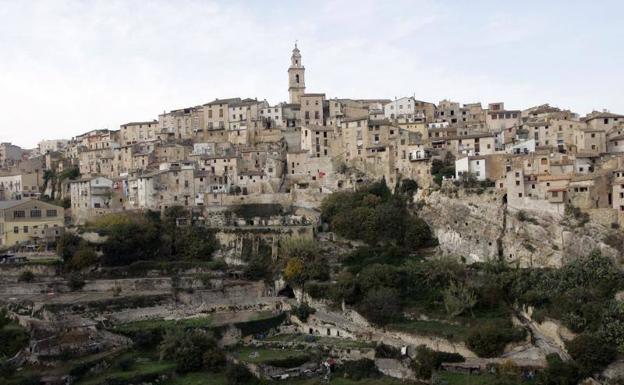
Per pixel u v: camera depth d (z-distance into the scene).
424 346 136.50
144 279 170.50
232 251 191.00
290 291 174.38
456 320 144.75
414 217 189.88
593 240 154.25
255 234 191.38
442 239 183.50
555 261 160.25
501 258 169.88
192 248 190.62
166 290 167.50
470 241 177.12
